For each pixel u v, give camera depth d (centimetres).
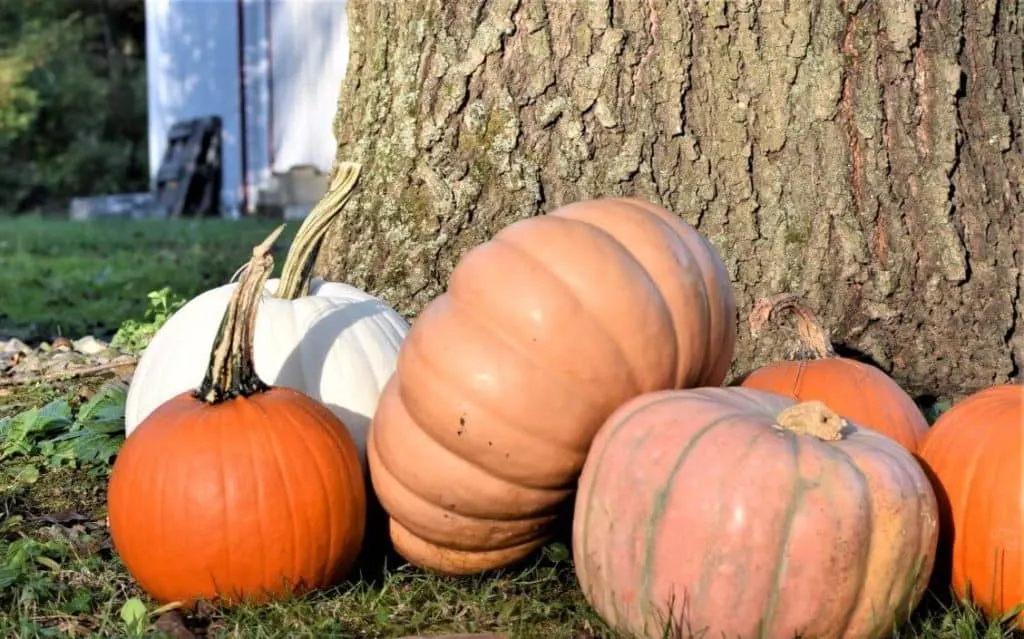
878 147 224
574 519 171
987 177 226
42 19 1468
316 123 708
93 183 1366
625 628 166
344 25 678
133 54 1544
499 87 229
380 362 195
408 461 176
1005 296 225
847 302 224
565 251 174
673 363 175
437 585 184
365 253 234
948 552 175
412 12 234
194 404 179
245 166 792
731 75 225
